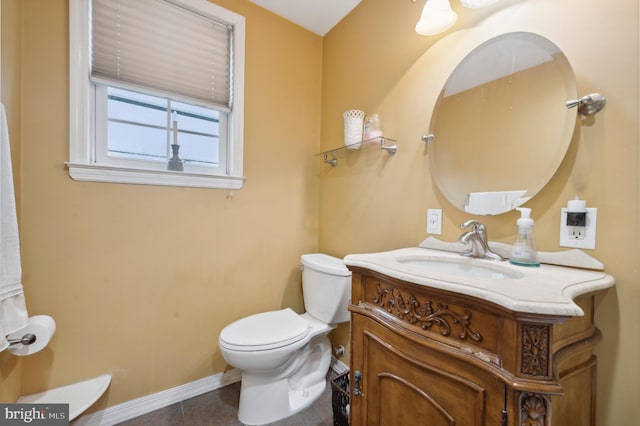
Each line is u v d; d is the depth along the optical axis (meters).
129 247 1.35
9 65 1.02
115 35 1.31
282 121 1.83
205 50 1.56
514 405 0.54
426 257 1.05
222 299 1.62
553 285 0.62
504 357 0.55
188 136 1.58
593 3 0.78
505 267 0.84
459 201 1.12
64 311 1.21
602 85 0.77
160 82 1.43
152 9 1.40
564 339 0.63
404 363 0.76
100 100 1.32
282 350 1.25
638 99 0.71
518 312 0.51
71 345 1.22
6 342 0.88
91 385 1.23
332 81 1.90
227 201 1.63
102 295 1.29
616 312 0.73
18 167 1.10
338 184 1.82
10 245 0.90
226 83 1.64
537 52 0.90
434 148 1.22
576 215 0.79
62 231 1.20
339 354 1.74
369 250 1.57
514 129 0.96
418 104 1.30
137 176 1.35
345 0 1.65
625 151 0.73
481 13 1.06
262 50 1.73
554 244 0.86
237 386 1.61
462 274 0.97
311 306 1.62
